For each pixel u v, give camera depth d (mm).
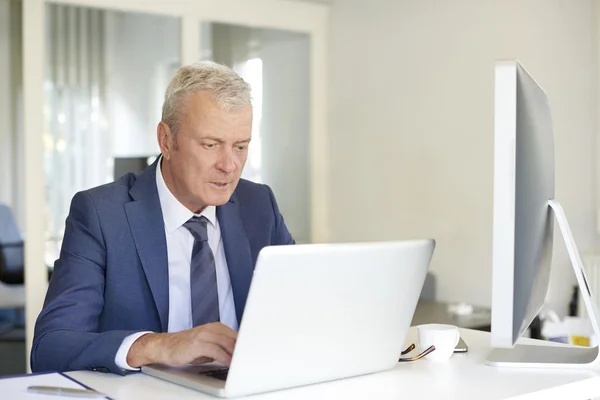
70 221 1731
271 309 1195
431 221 4023
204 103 1638
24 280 3549
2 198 3525
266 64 4270
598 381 1394
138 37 3768
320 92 4523
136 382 1316
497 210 1318
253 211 1945
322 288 1248
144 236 1717
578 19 3688
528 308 1415
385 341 1391
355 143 4398
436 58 3969
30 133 3492
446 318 3457
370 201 4332
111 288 1687
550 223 1604
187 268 1785
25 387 1229
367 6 4305
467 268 3855
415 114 4078
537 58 3576
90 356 1393
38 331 1556
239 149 1693
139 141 3789
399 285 1374
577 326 2982
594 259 3498
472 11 3809
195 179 1676
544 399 1290
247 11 4160
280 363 1241
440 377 1378
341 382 1338
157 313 1713
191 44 3941
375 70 4273
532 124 1387
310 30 4457
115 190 1766
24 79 3469
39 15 3484
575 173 3662
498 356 1530
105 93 3672
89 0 3602
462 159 3855
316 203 4527
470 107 3814
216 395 1215
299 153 4445
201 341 1324
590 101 3732
